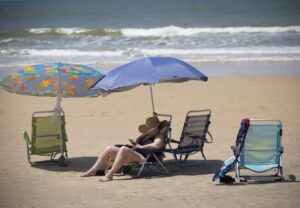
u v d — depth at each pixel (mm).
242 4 164625
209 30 100938
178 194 19891
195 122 24266
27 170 24703
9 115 39594
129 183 21969
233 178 21438
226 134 32156
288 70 59594
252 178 21781
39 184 22094
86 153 28219
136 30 101312
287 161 25234
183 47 82000
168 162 25625
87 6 193250
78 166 25516
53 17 159875
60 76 24484
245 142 21531
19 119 38062
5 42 94375
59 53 78938
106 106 42094
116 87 22531
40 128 25781
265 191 19828
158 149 23266
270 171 23391
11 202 19375
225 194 19594
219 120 36438
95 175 23656
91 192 20562
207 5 169500
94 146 29734
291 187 20344
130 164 23328
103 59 71312
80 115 38875
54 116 25297
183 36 94438
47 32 105062
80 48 84938
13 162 26375
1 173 24156
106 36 98812
